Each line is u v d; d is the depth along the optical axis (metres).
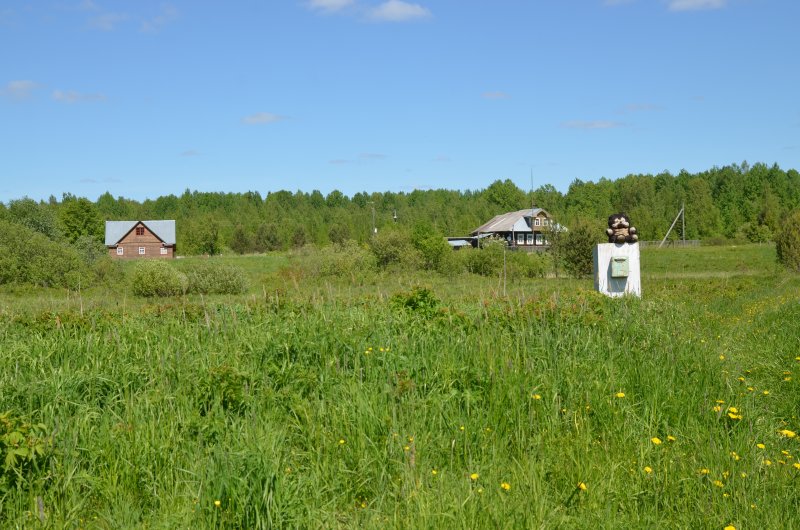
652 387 6.46
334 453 5.22
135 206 152.12
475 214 128.50
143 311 10.51
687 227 106.00
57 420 5.07
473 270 43.09
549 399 6.11
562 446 5.34
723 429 5.84
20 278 35.62
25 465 4.62
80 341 7.47
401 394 5.97
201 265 35.38
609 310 10.20
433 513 4.11
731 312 14.86
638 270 14.35
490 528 4.00
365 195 176.88
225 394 5.93
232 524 4.09
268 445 4.91
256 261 66.25
